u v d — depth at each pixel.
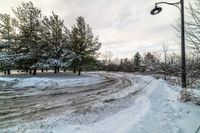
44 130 4.91
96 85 17.23
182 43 8.11
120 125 5.09
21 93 11.74
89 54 28.75
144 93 11.48
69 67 27.06
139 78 27.50
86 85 17.11
